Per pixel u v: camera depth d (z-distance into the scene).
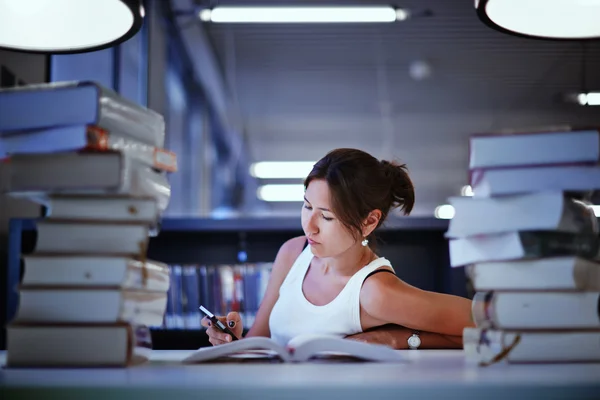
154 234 1.18
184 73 8.82
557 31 1.50
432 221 3.11
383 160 1.84
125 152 1.06
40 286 1.02
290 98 11.36
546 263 1.07
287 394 0.72
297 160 15.09
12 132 1.05
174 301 3.00
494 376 0.84
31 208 3.01
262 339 1.14
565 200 1.07
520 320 1.07
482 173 1.11
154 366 1.06
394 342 1.74
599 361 1.06
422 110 11.94
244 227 3.08
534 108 11.48
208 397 0.72
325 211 1.70
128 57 4.43
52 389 0.74
